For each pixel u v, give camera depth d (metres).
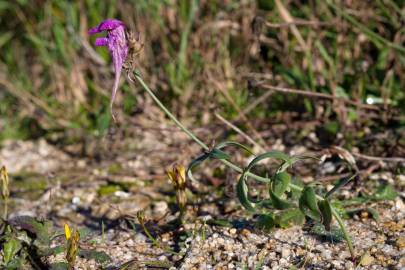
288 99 4.82
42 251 3.10
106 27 2.86
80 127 5.28
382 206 3.48
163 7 5.22
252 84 4.18
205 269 3.01
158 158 4.64
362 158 4.02
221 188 4.00
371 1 4.75
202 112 4.94
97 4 5.55
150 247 3.33
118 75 2.88
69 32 5.53
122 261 3.19
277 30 4.93
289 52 4.80
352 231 3.21
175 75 5.13
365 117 4.45
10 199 4.25
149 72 5.14
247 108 4.62
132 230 3.55
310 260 2.96
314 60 4.64
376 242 3.09
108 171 4.59
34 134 5.53
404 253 2.96
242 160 4.20
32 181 4.59
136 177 4.40
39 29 5.75
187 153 4.44
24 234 3.17
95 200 4.10
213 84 4.71
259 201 3.00
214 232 3.35
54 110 5.48
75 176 4.57
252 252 3.10
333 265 2.90
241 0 5.07
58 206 4.07
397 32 4.45
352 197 3.60
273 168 4.08
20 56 6.05
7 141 5.46
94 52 5.33
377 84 4.55
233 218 3.51
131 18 5.16
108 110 4.95
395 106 4.41
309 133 4.52
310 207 2.65
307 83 4.66
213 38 5.02
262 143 4.45
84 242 3.42
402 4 4.77
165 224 3.57
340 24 4.52
